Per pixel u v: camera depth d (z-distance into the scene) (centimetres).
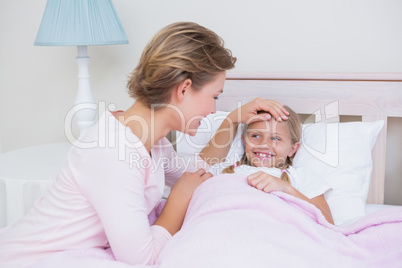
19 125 212
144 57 93
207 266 77
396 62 149
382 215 96
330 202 128
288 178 126
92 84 192
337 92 147
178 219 103
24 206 140
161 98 92
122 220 84
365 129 139
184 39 89
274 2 159
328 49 156
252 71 164
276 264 77
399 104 141
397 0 144
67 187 90
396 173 157
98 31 154
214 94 96
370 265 86
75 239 92
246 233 84
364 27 150
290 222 93
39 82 204
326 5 153
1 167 152
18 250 91
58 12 153
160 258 86
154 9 176
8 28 202
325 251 84
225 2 165
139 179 88
